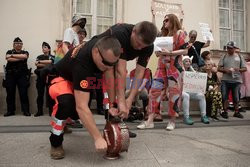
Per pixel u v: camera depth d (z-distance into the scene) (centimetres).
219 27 780
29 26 614
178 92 397
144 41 239
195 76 482
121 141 241
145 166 238
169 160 256
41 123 448
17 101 584
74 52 234
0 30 598
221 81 604
